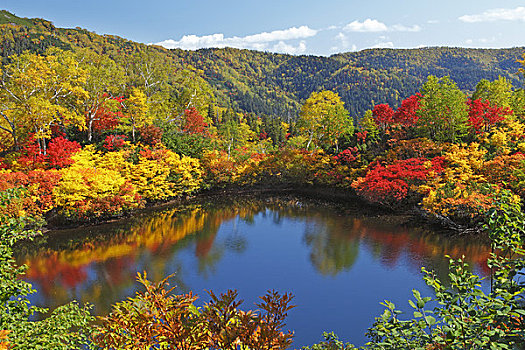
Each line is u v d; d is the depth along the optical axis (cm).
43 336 562
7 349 457
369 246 2253
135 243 2372
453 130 3356
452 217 2583
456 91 3388
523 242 392
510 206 405
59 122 3722
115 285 1688
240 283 1764
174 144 4291
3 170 2491
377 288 1672
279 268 1953
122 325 420
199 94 5416
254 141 7438
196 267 1964
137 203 3142
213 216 3244
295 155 4812
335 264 1988
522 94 4047
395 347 405
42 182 2508
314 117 5203
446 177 2945
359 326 1362
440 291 402
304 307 1516
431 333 395
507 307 335
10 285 550
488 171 2753
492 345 310
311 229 2731
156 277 1803
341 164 4303
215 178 4441
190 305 423
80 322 642
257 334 387
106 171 3008
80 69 3597
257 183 4853
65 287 1656
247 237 2553
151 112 4634
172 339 392
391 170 3164
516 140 3105
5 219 560
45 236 2444
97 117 3919
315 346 830
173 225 2889
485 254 1981
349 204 3609
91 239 2419
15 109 3064
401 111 4119
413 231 2512
